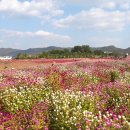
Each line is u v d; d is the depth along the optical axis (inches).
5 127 478.3
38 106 572.4
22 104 615.5
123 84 754.2
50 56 2596.0
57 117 485.7
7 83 775.1
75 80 925.2
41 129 476.7
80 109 517.3
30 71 1165.1
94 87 765.3
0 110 602.5
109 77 1038.4
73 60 1989.4
